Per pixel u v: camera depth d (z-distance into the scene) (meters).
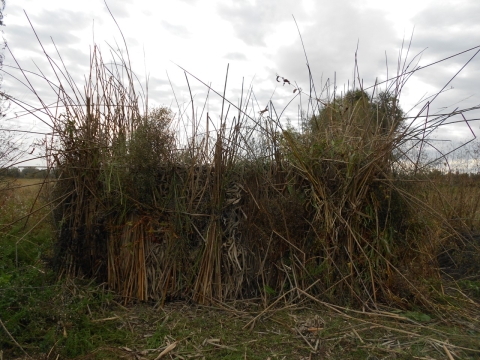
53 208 4.72
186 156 4.82
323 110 5.58
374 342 3.66
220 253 4.60
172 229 4.55
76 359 3.24
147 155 4.50
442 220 5.34
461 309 4.52
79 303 4.01
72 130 4.66
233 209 4.75
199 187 4.74
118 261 4.61
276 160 4.89
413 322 4.07
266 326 3.95
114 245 4.62
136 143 4.50
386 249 4.67
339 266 4.63
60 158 4.74
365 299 4.51
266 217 4.64
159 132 4.65
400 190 4.77
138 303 4.46
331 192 4.78
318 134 5.13
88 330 3.66
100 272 4.67
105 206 4.62
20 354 3.29
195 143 4.86
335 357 3.41
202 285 4.50
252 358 3.34
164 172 4.74
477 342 3.63
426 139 4.84
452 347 3.54
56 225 4.77
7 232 6.25
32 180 5.65
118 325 3.89
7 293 3.88
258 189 4.77
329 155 4.87
